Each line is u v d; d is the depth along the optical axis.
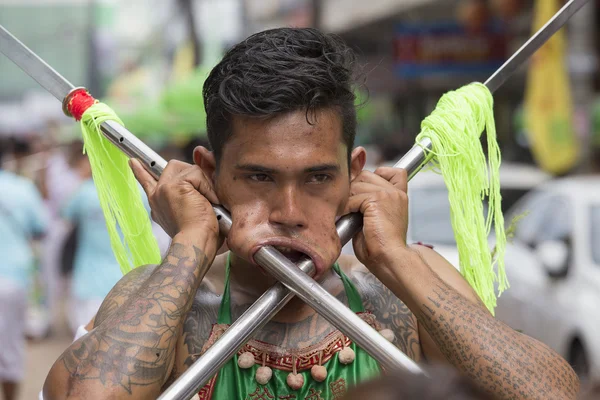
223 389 2.18
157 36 19.66
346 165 2.19
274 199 2.14
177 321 2.10
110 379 2.01
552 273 6.18
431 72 12.79
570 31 11.43
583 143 11.24
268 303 2.11
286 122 2.10
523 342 2.11
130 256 2.64
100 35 24.22
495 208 2.50
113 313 2.17
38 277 9.55
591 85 11.93
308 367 2.19
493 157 2.53
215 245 2.22
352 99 2.18
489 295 2.47
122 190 2.54
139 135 9.98
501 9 11.24
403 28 12.81
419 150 2.43
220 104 2.13
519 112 14.58
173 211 2.24
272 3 16.45
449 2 12.87
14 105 26.30
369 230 2.21
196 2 14.67
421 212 6.66
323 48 2.15
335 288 2.33
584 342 5.79
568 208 6.51
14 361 6.57
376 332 2.02
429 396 1.17
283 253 2.19
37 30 26.08
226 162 2.17
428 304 2.13
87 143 2.49
